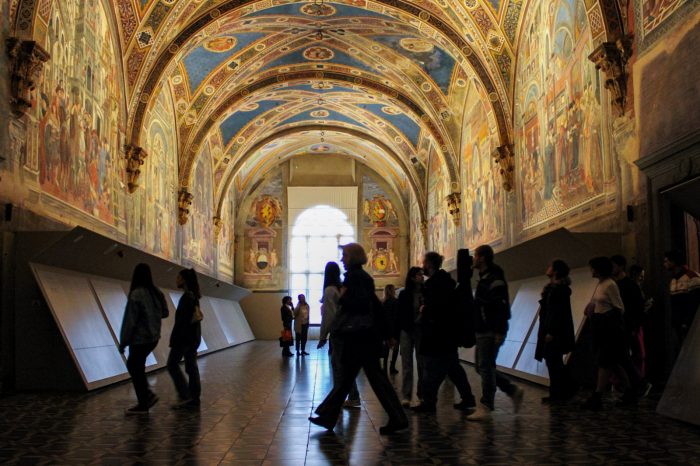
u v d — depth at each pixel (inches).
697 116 368.8
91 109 587.8
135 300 340.5
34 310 435.2
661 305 408.2
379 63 965.8
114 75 664.4
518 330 589.0
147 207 784.9
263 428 298.7
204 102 960.3
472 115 904.3
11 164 426.9
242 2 748.0
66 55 524.7
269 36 896.3
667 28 402.6
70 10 534.3
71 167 534.3
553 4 594.9
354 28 881.5
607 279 348.2
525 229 678.5
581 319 467.5
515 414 333.4
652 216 418.9
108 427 299.1
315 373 585.9
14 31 438.0
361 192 1558.8
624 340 343.3
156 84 721.6
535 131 649.6
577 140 540.7
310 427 301.9
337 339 344.2
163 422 313.9
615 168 470.0
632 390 352.8
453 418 323.9
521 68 695.7
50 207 489.1
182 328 367.2
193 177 1038.4
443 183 1115.9
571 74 552.4
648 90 423.5
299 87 1107.3
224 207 1342.3
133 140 708.7
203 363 713.0
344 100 1176.8
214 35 806.5
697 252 407.5
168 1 690.2
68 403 377.7
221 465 224.8
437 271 338.6
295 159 1558.8
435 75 941.8
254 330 1480.1
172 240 918.4
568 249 493.0
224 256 1364.4
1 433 282.8
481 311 329.4
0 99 417.4
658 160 405.7
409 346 385.1
